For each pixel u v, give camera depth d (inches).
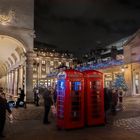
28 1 1115.3
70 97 462.6
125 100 1139.3
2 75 2181.3
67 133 431.8
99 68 1797.5
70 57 4055.1
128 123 523.5
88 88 490.6
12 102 894.4
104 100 525.0
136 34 1406.3
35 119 594.6
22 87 1139.3
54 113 629.6
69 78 463.2
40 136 409.1
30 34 1103.6
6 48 1317.7
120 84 1414.9
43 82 2977.4
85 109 494.0
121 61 1547.7
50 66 3831.2
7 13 1064.2
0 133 410.0
